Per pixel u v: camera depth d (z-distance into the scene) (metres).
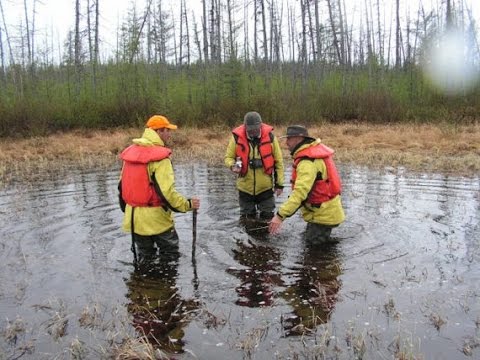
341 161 13.07
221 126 20.67
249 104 22.08
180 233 6.45
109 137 18.86
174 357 3.58
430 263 5.25
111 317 4.18
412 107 23.02
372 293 4.56
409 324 3.96
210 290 4.71
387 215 7.12
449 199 8.11
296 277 4.99
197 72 29.70
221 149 15.77
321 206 5.80
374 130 19.47
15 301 4.49
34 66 27.61
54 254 5.68
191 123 21.23
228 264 5.37
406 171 11.24
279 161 7.33
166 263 5.41
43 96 22.27
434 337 3.75
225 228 6.69
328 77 27.39
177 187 9.55
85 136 19.78
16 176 11.36
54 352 3.67
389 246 5.81
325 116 22.84
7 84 25.03
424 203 7.84
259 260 5.48
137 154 5.33
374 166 12.11
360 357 3.52
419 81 24.95
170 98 22.16
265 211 7.39
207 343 3.77
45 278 5.00
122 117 21.73
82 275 5.09
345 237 6.18
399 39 32.94
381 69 26.94
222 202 8.17
